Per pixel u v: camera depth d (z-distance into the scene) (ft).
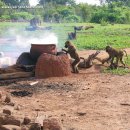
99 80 50.31
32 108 36.86
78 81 49.85
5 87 46.96
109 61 62.54
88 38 118.83
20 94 42.91
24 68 54.24
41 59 52.95
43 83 48.80
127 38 117.91
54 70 53.06
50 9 276.21
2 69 53.47
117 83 48.19
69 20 257.55
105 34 137.90
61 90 44.83
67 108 36.91
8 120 29.89
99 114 34.81
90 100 39.91
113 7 255.09
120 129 30.71
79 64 59.57
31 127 28.50
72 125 31.60
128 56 71.87
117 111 35.78
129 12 245.04
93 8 273.95
